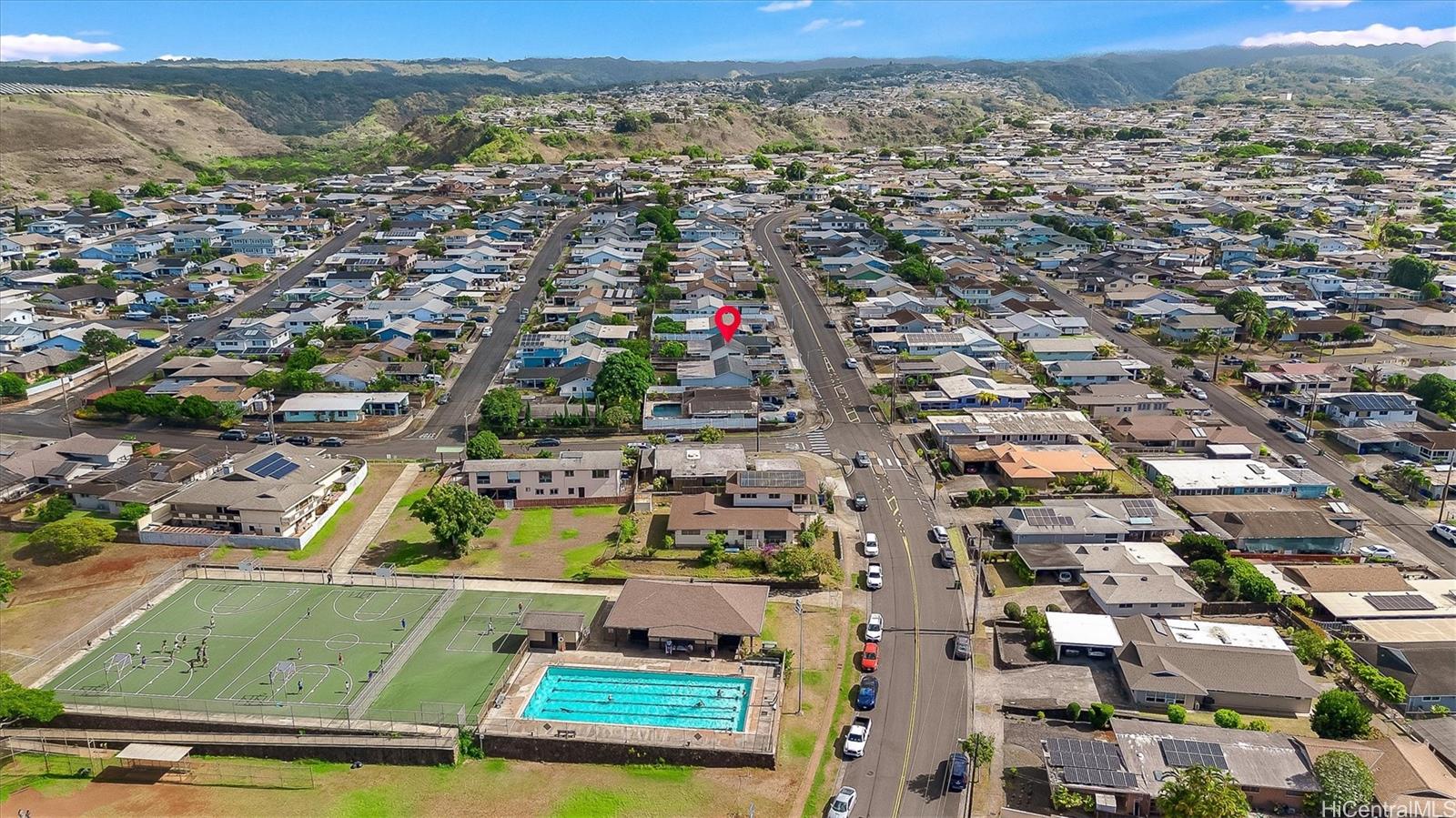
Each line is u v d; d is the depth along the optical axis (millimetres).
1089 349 156500
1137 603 82000
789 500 102812
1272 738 63875
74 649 80688
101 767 67562
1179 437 120625
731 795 63406
